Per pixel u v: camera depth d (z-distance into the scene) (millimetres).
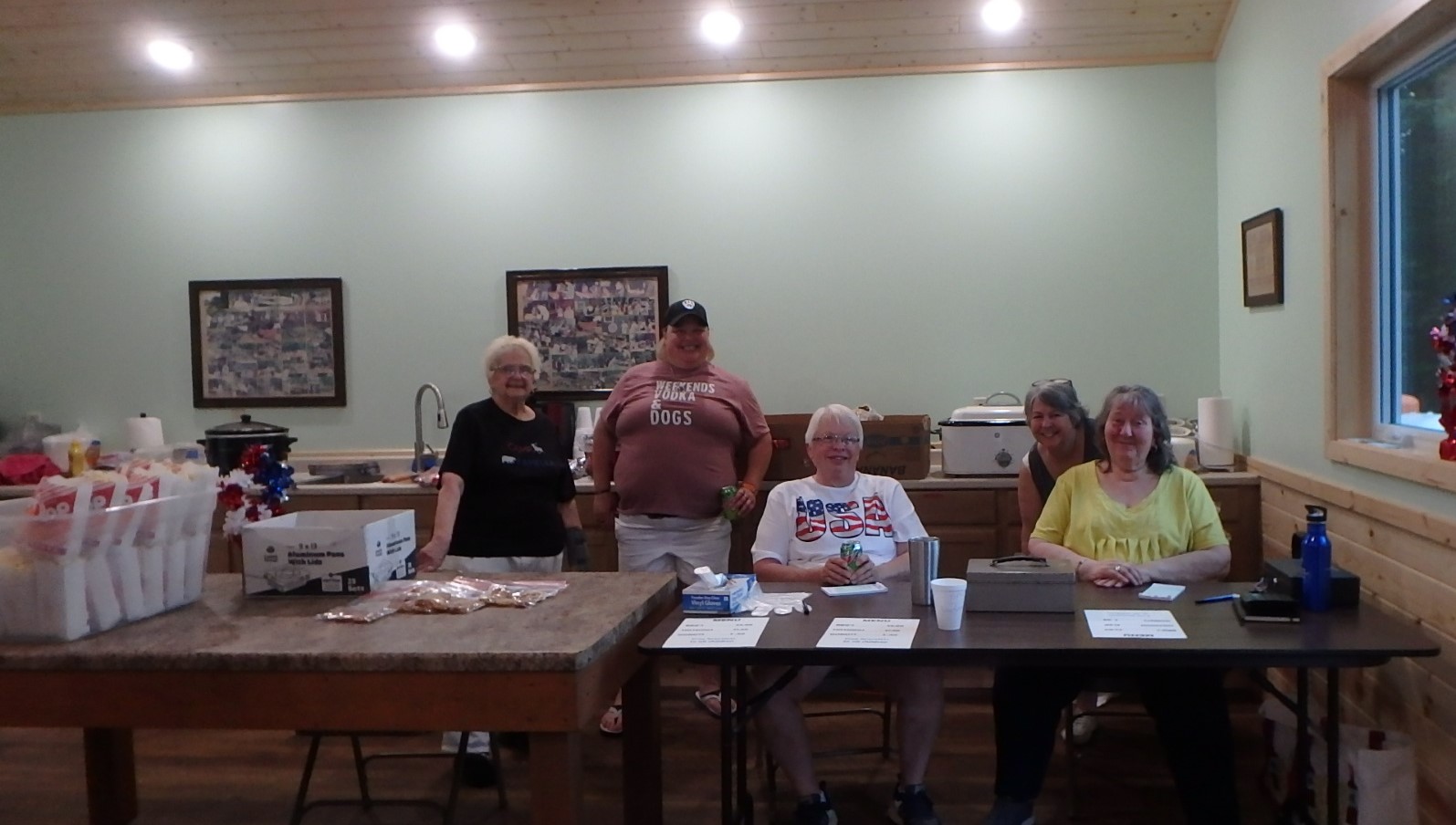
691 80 4426
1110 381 4328
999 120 4316
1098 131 4277
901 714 2678
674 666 4242
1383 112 2936
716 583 2484
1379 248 2965
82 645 2008
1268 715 2865
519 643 1960
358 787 3143
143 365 4770
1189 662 2061
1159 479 2879
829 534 2971
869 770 3182
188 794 3117
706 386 3492
